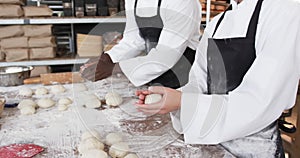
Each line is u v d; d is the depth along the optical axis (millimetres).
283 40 850
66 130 1197
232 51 987
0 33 2951
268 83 846
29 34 3004
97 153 964
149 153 972
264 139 954
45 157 1001
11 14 2938
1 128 1222
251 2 981
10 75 1798
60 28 3385
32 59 3045
